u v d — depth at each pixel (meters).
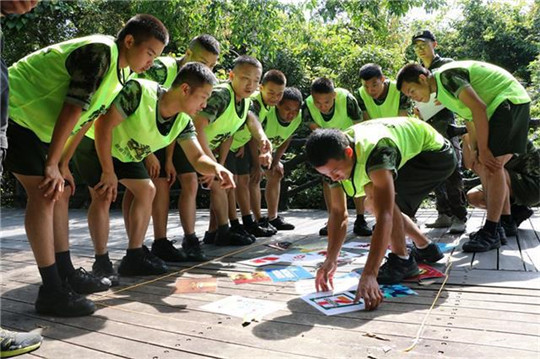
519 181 3.35
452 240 3.33
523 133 2.83
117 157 2.60
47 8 7.64
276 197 4.25
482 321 1.76
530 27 12.77
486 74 2.84
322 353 1.53
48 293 2.04
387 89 3.76
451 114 3.71
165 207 3.05
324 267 2.20
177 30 7.40
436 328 1.71
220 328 1.81
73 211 6.50
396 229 2.29
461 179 3.61
